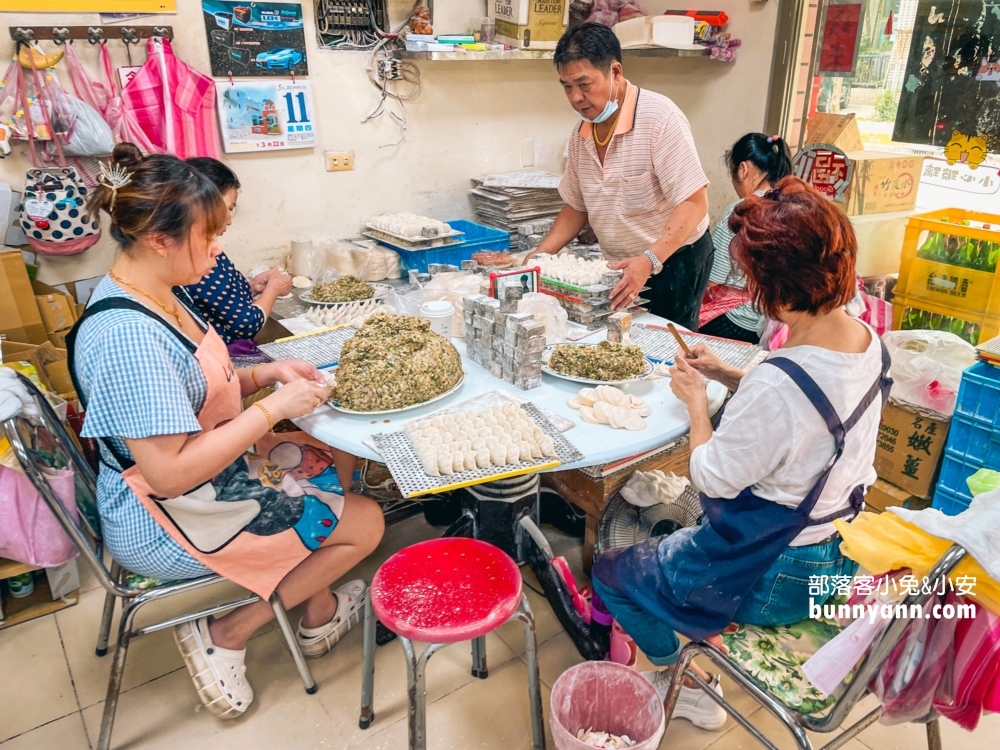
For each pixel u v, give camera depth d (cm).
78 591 226
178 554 152
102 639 198
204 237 140
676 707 173
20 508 194
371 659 168
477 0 328
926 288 271
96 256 267
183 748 170
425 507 254
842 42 316
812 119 329
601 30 216
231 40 272
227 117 278
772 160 256
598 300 207
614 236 257
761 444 118
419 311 200
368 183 324
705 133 369
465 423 151
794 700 122
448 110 335
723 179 364
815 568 130
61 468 164
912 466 249
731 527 128
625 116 229
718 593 130
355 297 253
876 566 104
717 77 354
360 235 328
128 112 252
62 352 243
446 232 298
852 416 118
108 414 129
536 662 157
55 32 238
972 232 251
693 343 198
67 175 240
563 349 179
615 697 155
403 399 159
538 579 209
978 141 278
